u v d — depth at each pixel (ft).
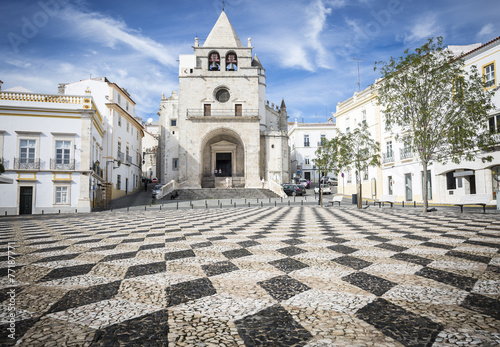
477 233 21.89
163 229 28.99
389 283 11.00
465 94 46.91
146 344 6.86
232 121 132.46
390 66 51.11
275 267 13.43
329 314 8.44
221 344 6.84
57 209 70.90
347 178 112.06
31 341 6.96
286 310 8.76
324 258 14.97
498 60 57.21
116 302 9.44
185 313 8.60
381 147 90.84
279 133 143.74
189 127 131.64
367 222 32.48
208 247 18.38
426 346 6.64
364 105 99.55
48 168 71.41
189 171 129.49
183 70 160.15
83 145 73.31
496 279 11.07
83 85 109.19
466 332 7.23
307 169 182.70
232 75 136.56
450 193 67.77
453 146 47.52
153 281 11.59
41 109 71.61
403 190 81.20
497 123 57.57
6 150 69.87
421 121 49.03
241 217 42.88
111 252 17.25
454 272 12.09
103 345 6.81
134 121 133.18
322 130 185.26
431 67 49.85
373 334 7.25
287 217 41.27
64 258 15.72
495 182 58.49
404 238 20.45
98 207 80.64
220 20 144.87
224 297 9.85
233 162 141.08
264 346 6.75
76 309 8.88
